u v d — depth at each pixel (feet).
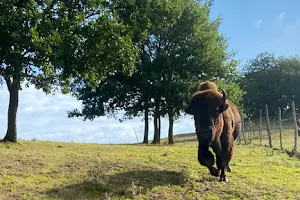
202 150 30.22
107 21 44.06
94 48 43.39
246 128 144.87
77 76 49.16
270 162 43.78
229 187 30.45
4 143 49.49
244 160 45.06
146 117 95.35
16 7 42.27
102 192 28.50
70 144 58.54
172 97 84.64
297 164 43.27
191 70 88.07
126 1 55.67
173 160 40.81
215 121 28.63
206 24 93.15
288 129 121.70
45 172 33.12
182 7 86.63
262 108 205.87
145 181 31.35
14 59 42.29
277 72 205.67
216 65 89.15
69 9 45.52
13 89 51.70
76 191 28.35
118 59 45.65
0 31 40.65
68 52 41.45
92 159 38.45
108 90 91.71
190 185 30.60
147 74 86.94
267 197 28.32
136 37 55.98
